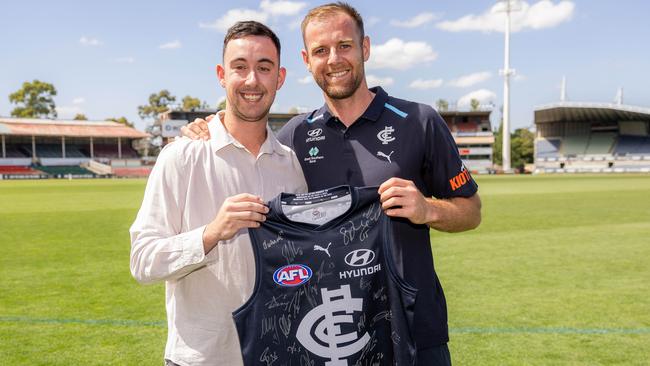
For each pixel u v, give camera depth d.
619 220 11.42
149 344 3.87
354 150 2.42
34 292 5.40
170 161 2.18
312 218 2.02
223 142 2.22
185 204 2.18
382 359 2.05
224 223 1.91
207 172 2.21
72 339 3.98
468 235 9.22
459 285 5.56
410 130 2.38
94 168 59.31
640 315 4.46
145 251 2.00
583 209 13.98
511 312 4.57
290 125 2.69
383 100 2.46
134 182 39.25
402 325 2.00
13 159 56.66
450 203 2.27
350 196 2.03
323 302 2.01
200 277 2.17
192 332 2.14
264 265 2.00
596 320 4.33
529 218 11.88
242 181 2.24
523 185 28.73
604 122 64.38
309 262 2.01
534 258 7.06
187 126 2.44
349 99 2.43
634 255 7.24
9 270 6.50
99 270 6.48
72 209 15.05
